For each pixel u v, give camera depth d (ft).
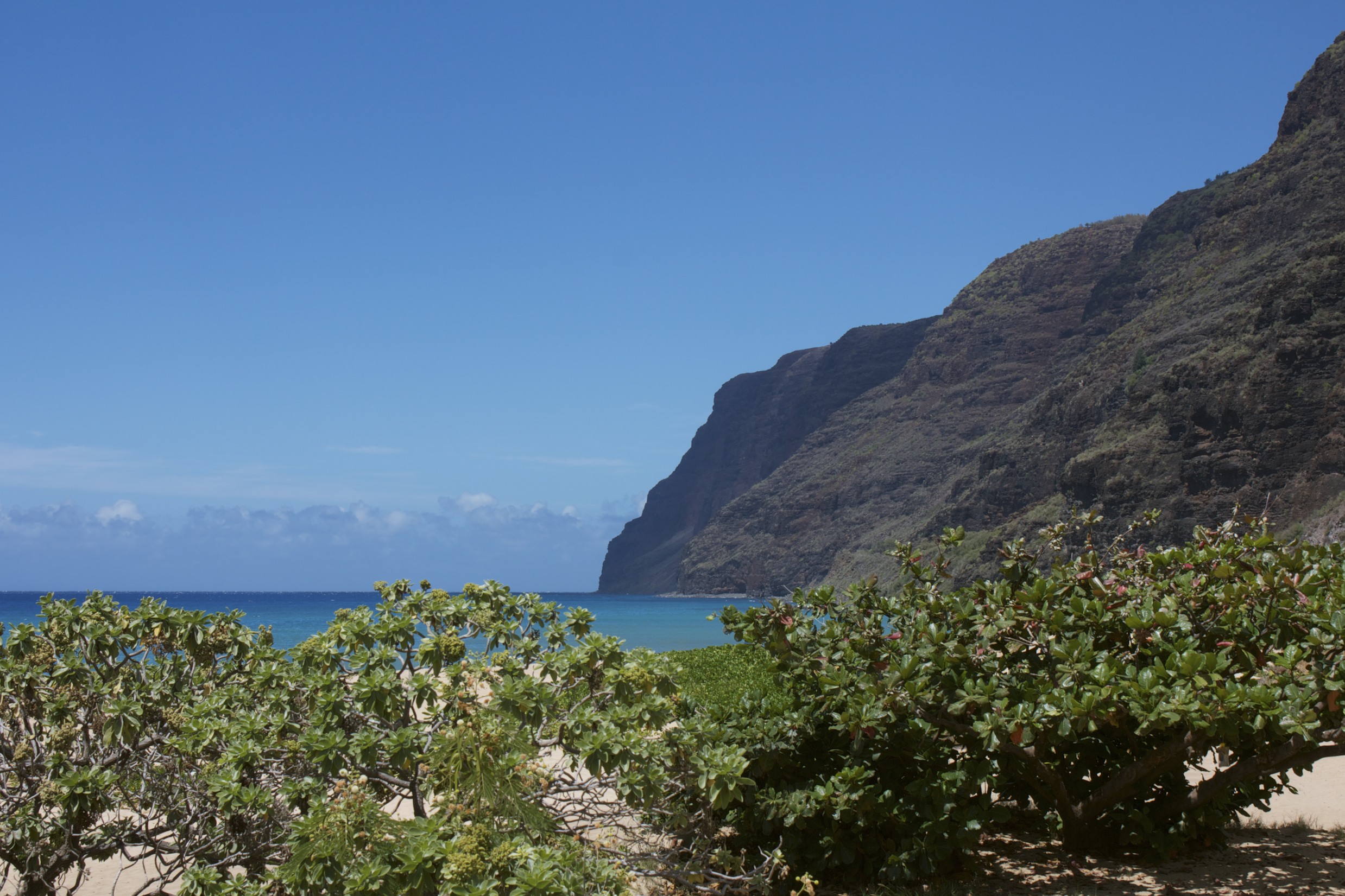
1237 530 25.59
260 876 18.71
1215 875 20.86
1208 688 17.95
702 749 19.10
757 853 21.80
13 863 18.75
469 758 16.42
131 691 20.57
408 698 17.75
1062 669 19.39
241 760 17.62
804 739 22.25
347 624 20.51
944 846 20.29
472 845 14.80
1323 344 274.77
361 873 14.74
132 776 20.33
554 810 18.71
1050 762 22.40
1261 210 419.54
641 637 246.06
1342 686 16.97
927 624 21.91
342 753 17.17
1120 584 21.89
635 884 20.45
